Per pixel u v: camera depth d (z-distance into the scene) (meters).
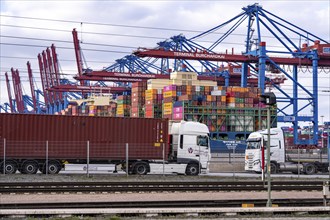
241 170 42.34
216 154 56.88
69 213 16.22
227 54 89.62
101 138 36.06
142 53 81.69
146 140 36.78
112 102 122.62
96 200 21.16
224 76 117.06
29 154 34.75
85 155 35.69
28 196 22.23
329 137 44.41
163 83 99.06
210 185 27.72
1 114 34.50
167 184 27.47
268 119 18.73
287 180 32.66
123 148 36.38
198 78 115.12
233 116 82.75
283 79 116.94
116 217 15.84
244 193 24.55
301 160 41.38
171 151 37.50
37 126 35.06
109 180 30.66
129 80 111.88
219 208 17.41
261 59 89.88
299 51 95.56
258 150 39.62
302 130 125.50
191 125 37.38
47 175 33.22
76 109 125.75
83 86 135.25
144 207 18.70
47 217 16.03
